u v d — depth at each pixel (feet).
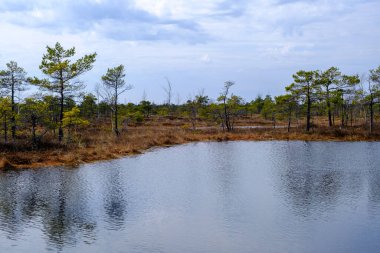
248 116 308.40
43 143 104.78
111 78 142.72
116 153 108.88
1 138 107.14
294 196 61.82
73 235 44.42
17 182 70.54
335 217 50.96
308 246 41.55
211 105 192.44
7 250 40.01
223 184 70.64
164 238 43.70
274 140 156.56
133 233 45.24
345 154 109.81
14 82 120.16
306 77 168.14
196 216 51.62
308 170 84.64
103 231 45.83
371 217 50.83
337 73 169.07
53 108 119.75
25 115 101.60
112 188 67.05
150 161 98.02
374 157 103.40
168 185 69.72
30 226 47.29
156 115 288.51
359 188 66.69
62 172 80.74
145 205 56.70
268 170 85.10
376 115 229.25
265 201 58.90
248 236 44.39
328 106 180.96
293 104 178.81
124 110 224.74
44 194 62.34
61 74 111.55
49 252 39.68
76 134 127.95
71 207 55.36
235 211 53.88
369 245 41.70
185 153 115.34
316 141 149.79
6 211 53.11
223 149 126.31
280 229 46.57
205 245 41.75
